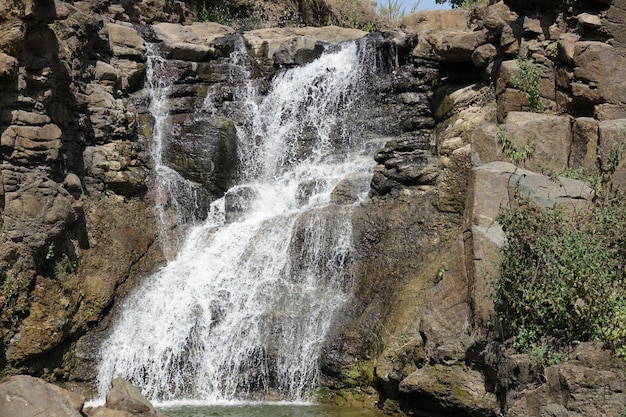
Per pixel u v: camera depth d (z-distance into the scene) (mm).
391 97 16797
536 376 9719
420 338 11984
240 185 16672
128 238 14938
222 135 16562
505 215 10789
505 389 10234
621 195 11156
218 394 13055
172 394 13219
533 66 13758
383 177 14531
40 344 13211
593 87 12680
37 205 13344
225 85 17938
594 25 12930
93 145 15148
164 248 15391
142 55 17094
